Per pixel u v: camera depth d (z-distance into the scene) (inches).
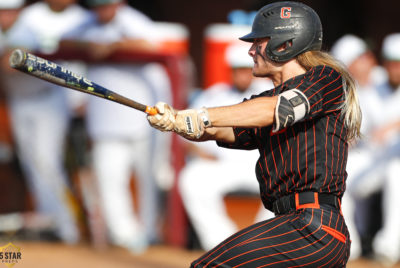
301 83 404.2
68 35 882.1
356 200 892.0
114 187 879.1
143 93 879.1
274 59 430.9
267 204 435.2
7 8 879.1
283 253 399.9
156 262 810.8
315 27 429.7
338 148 415.5
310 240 400.2
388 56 889.5
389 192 864.3
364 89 884.0
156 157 892.0
